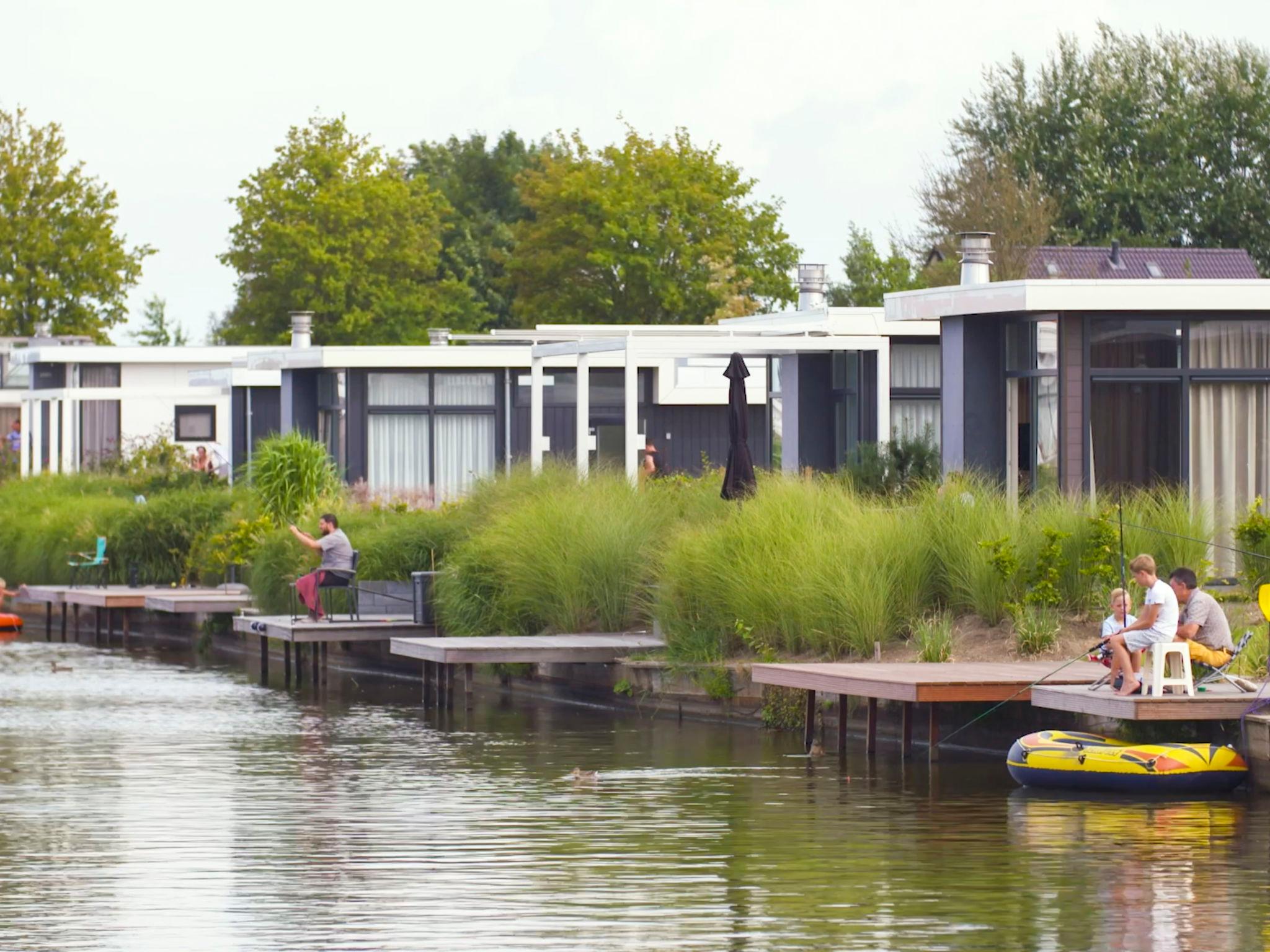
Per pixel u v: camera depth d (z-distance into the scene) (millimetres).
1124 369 38312
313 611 42125
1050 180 101938
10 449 86312
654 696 35656
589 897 19891
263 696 39125
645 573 37656
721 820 24422
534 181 103688
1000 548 32156
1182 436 38375
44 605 58656
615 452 64188
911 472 44250
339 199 104125
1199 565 32312
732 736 32406
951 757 29828
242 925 18703
